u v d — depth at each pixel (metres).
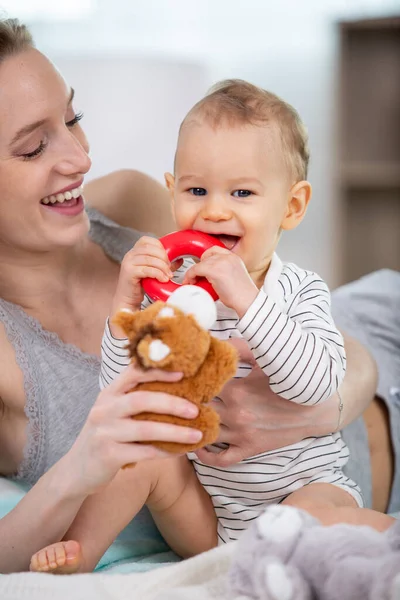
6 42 1.35
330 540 0.83
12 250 1.45
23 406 1.44
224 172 1.20
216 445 1.28
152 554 1.37
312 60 3.61
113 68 3.45
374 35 3.49
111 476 1.02
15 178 1.34
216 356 0.88
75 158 1.37
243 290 1.09
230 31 3.60
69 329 1.52
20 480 1.50
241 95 1.26
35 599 0.95
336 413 1.27
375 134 3.54
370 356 1.57
